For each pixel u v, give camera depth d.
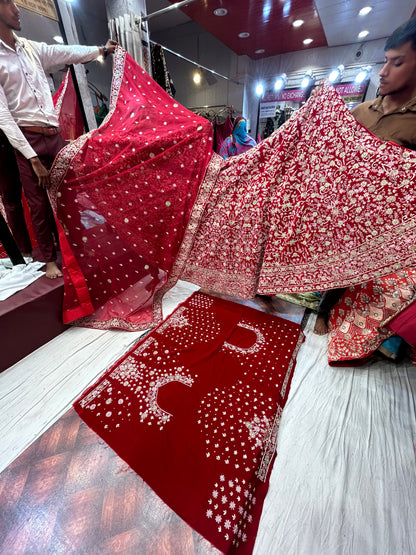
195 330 1.69
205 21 2.57
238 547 0.81
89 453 1.03
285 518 0.88
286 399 1.29
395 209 1.16
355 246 1.29
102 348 1.56
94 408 1.20
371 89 2.93
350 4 2.20
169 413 1.19
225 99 4.10
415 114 1.12
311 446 1.09
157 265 1.77
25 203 1.84
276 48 3.16
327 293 1.67
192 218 1.63
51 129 1.46
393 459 1.05
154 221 1.63
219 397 1.27
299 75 3.34
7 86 1.25
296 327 1.76
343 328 1.53
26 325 1.44
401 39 1.01
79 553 0.79
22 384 1.32
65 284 1.57
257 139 3.98
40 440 1.08
